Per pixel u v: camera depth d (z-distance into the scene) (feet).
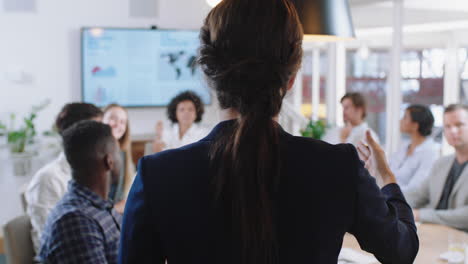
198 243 2.46
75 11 17.17
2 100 16.93
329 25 5.83
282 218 2.44
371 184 2.59
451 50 18.83
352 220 2.55
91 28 17.13
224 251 2.43
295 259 2.44
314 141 2.58
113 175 6.23
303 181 2.46
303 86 20.85
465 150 9.97
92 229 5.31
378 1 17.54
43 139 17.06
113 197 9.46
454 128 9.90
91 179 5.58
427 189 10.79
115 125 10.49
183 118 14.07
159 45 17.74
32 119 16.16
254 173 2.38
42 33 17.01
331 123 18.45
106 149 5.63
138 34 17.52
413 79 18.93
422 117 12.40
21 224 7.86
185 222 2.46
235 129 2.49
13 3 16.80
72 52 17.28
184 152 2.55
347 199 2.50
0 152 16.20
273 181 2.43
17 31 16.89
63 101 17.28
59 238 5.16
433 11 18.13
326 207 2.47
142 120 18.04
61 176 8.18
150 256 2.53
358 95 13.99
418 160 12.36
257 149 2.40
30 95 17.08
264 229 2.37
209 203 2.44
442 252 7.39
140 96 17.79
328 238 2.48
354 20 19.25
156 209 2.46
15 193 15.96
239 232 2.41
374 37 19.31
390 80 17.70
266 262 2.41
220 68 2.50
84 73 17.24
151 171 2.52
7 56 16.88
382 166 3.17
